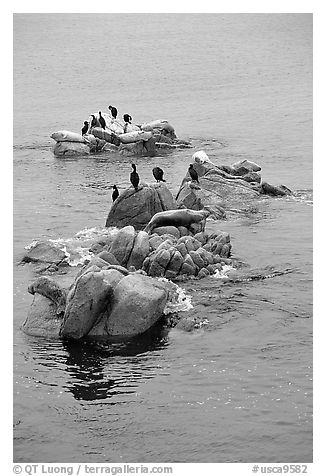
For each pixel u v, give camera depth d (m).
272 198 56.00
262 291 39.09
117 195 50.91
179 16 186.38
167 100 107.06
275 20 176.88
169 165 69.81
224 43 154.50
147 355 33.88
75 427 29.38
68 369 33.00
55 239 47.72
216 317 36.59
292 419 29.31
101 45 156.25
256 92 110.06
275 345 34.28
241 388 31.25
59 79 126.00
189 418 29.58
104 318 35.78
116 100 108.06
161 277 40.16
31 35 168.88
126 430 29.11
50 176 66.25
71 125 91.12
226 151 75.50
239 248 45.19
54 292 36.75
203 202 54.28
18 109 103.00
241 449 27.94
